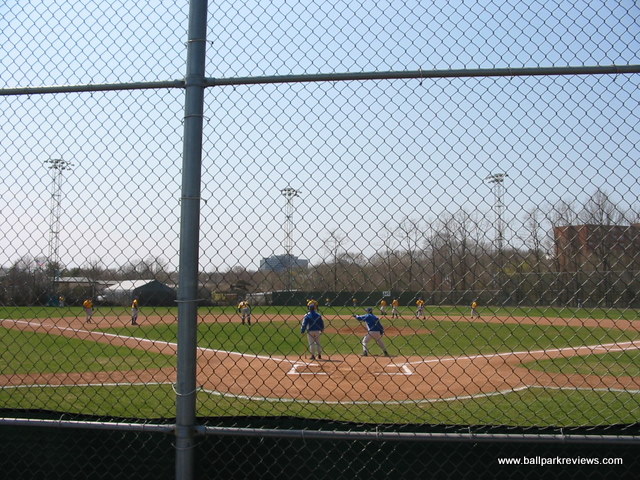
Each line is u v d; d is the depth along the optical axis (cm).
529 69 264
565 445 279
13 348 1272
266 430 247
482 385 840
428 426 290
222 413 637
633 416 605
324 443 290
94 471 291
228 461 288
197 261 252
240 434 246
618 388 786
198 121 259
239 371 998
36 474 293
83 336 1570
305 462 289
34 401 678
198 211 254
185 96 262
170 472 288
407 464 286
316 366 1068
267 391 805
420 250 277
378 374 966
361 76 269
